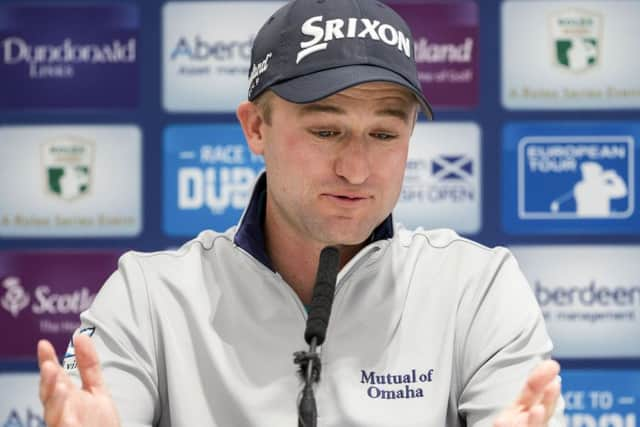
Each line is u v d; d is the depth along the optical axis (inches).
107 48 433.1
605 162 426.3
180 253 220.1
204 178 432.8
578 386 426.6
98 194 434.6
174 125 432.5
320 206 189.6
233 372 200.4
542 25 426.3
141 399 199.3
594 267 426.3
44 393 156.1
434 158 426.6
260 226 212.1
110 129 433.7
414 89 186.4
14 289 435.2
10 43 433.1
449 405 205.0
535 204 426.6
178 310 209.2
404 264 215.6
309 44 189.6
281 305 206.7
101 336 205.5
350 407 195.2
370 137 187.8
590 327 426.3
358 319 205.9
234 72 431.2
